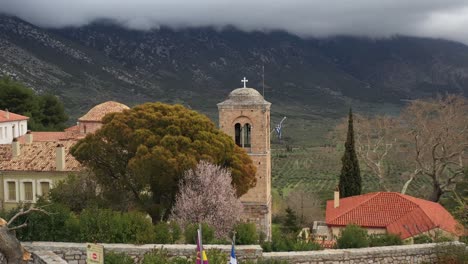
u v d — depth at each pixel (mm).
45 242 22484
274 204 77625
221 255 20797
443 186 64125
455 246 23797
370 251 23188
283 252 22828
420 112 68000
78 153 38875
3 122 77375
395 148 77125
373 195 46000
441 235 31406
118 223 23234
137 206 36844
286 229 57750
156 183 36500
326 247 26016
